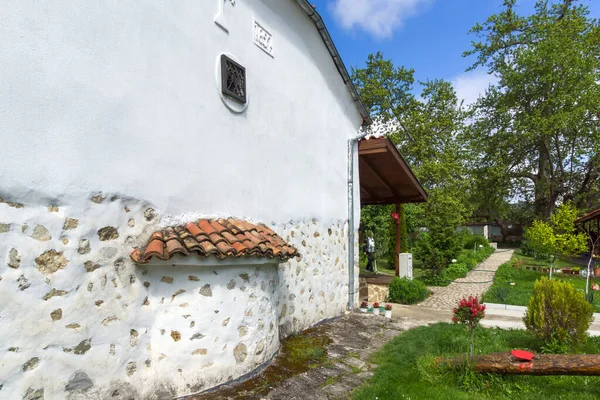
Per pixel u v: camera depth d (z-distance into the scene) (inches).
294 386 149.9
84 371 109.8
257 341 156.3
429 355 184.2
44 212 103.0
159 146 137.6
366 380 163.5
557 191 1035.9
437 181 800.9
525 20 1008.2
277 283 179.2
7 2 95.8
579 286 509.0
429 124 819.4
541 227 586.9
